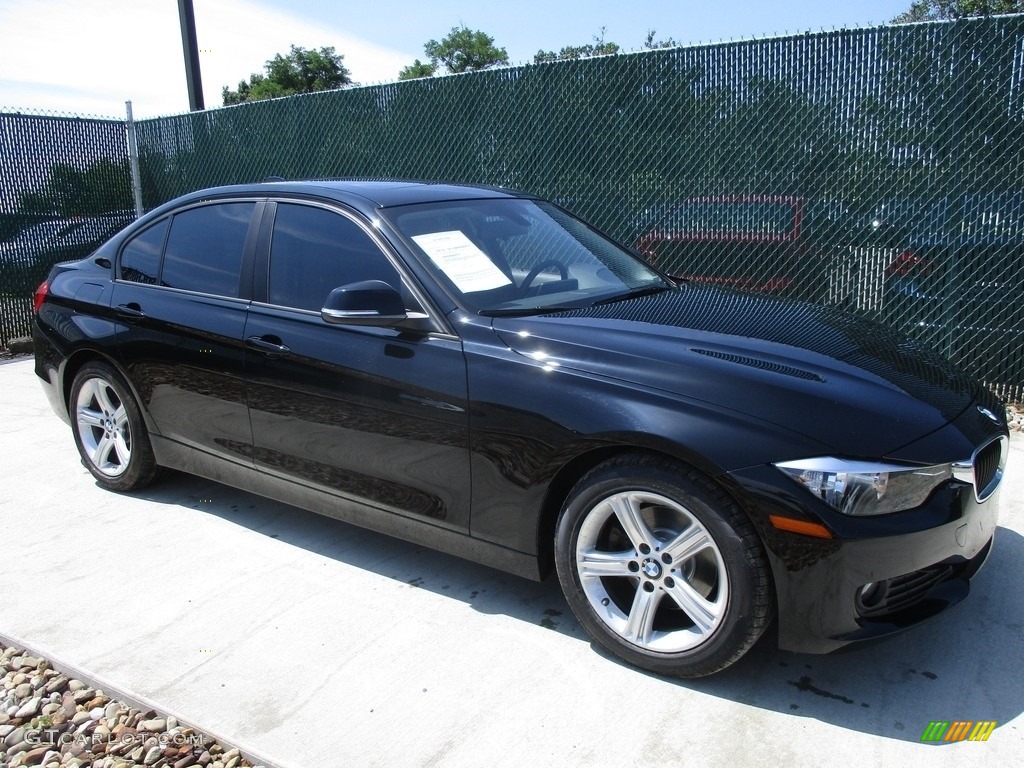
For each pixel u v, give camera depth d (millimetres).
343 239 3557
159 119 9523
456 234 3559
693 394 2664
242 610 3340
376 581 3562
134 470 4457
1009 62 5445
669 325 3104
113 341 4258
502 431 2957
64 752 2590
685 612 2729
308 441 3568
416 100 7684
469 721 2629
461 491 3127
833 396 2615
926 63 5664
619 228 6930
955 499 2564
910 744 2482
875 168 5953
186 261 4121
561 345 2957
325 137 8336
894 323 6109
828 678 2812
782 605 2537
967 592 2746
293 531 4086
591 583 2910
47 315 4660
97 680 2889
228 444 3926
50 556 3844
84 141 9383
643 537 2762
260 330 3654
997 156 5598
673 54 6438
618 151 6809
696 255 6664
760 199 6352
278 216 3812
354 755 2490
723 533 2572
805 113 6082
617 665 2908
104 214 9656
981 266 5777
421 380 3146
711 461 2537
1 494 4621
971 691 2730
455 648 3033
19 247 8859
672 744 2504
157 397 4160
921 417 2643
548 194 7180
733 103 6309
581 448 2793
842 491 2439
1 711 2797
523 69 7066
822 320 3416
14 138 8766
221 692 2809
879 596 2570
